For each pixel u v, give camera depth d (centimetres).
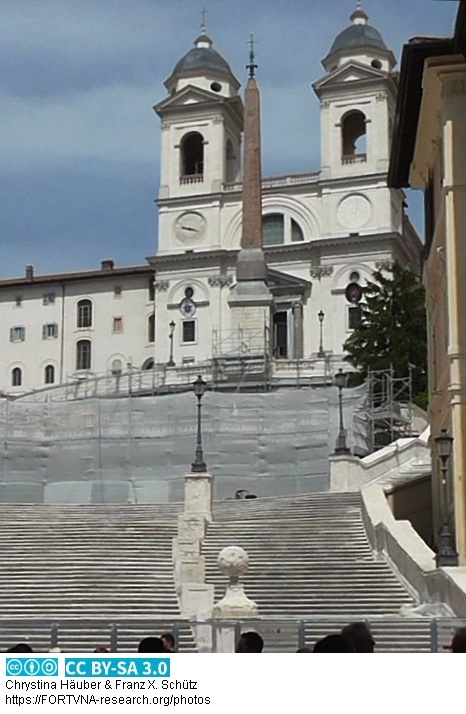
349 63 10706
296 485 6266
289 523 3838
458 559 2912
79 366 11500
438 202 3612
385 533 3300
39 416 6550
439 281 3628
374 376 7244
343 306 10344
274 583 3192
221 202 10912
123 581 3284
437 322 3738
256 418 6381
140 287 11438
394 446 5100
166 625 1950
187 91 11131
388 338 7894
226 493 6294
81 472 6431
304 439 6303
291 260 10600
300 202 10688
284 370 8562
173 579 3288
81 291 11612
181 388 8306
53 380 11544
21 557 3525
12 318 11800
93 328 11500
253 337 9088
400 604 2933
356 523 3781
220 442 6353
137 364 11300
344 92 10731
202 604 2961
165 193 11031
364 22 11075
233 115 11350
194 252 10769
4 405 6562
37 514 4175
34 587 3247
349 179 10544
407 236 11162
